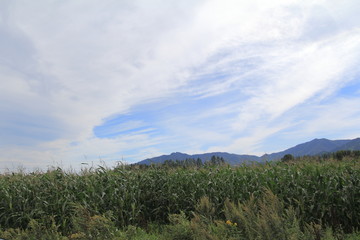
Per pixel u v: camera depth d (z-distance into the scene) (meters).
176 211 10.63
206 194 10.52
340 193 9.36
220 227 5.92
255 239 5.20
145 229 9.79
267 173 10.80
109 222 7.35
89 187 10.54
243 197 10.16
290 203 9.12
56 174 11.52
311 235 5.51
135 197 10.83
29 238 7.25
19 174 12.43
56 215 9.31
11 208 9.73
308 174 10.49
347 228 9.11
